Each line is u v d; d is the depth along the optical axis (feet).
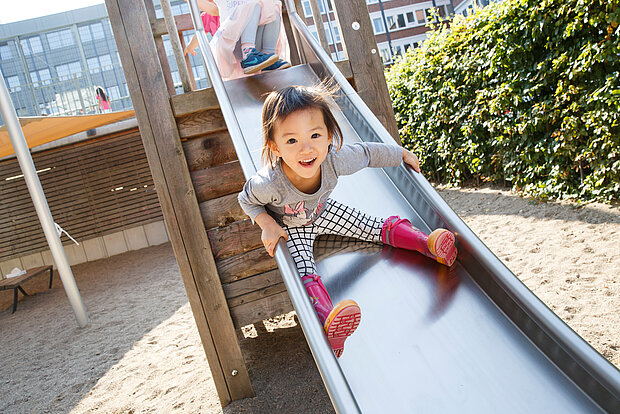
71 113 43.47
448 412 4.28
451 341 4.89
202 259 9.78
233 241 10.07
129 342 16.80
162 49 14.46
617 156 15.52
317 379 10.71
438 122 24.56
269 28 11.32
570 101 16.69
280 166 5.64
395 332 5.08
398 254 6.16
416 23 79.36
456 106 23.39
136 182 37.96
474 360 4.68
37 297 28.89
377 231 6.23
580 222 15.33
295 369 11.48
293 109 5.04
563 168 17.66
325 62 8.98
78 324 20.24
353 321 4.59
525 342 4.77
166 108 9.50
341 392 3.87
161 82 9.48
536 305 4.63
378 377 4.66
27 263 37.37
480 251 5.33
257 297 10.21
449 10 78.64
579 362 4.20
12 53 53.01
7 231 36.68
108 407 11.91
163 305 20.67
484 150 22.52
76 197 37.32
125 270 31.24
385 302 5.45
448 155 25.43
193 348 14.62
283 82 9.60
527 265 13.39
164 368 13.60
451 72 22.72
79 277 32.32
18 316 25.03
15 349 19.22
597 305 10.50
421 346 4.88
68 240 37.52
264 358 12.60
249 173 5.90
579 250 13.43
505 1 17.72
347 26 9.99
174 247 9.71
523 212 18.01
